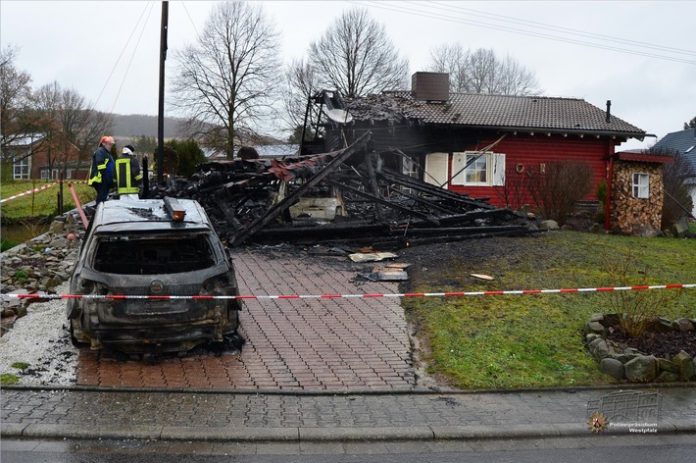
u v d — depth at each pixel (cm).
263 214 1431
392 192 1948
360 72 4903
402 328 901
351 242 1432
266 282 1108
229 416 608
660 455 562
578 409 665
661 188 1841
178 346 743
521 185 2342
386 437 582
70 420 583
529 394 711
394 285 1111
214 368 738
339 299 1023
